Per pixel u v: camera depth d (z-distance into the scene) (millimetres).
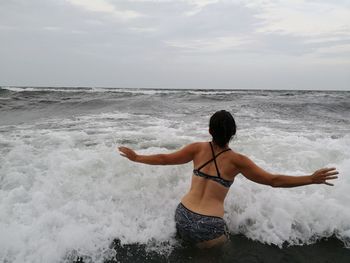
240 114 10508
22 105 13328
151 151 4715
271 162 4305
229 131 2650
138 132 6613
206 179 2705
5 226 2799
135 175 3758
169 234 2965
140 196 3439
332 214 3154
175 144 5500
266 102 14523
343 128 7871
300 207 3213
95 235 2840
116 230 2951
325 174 2512
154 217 3172
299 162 4258
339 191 3445
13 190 3357
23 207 3102
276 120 9219
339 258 2723
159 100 15227
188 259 2656
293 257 2725
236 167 2656
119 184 3594
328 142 5406
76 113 10727
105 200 3316
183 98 17156
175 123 8133
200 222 2619
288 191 3477
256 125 8023
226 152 2699
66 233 2764
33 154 4598
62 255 2619
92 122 8320
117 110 11555
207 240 2668
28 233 2725
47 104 13586
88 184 3564
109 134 6336
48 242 2676
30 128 7227
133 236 2920
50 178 3656
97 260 2627
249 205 3271
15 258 2510
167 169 3898
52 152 4609
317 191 3420
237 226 3121
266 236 2980
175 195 3482
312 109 12383
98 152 4484
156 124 7934
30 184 3598
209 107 12375
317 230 3078
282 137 5734
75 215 3053
